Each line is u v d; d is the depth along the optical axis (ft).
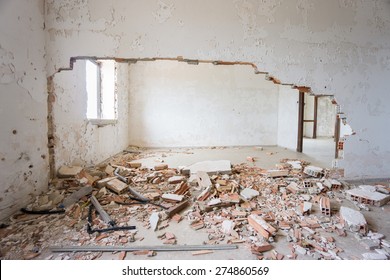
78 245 6.76
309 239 7.26
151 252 6.46
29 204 9.17
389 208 9.82
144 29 10.95
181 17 11.14
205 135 26.76
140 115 25.64
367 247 6.80
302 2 11.88
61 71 11.66
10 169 8.34
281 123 27.04
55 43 10.53
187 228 7.88
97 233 7.35
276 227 7.94
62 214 8.57
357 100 12.72
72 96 12.85
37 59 9.83
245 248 6.75
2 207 8.00
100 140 17.07
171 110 26.03
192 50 11.30
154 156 20.48
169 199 9.89
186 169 13.96
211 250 6.63
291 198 10.55
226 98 26.78
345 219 8.10
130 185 11.93
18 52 8.65
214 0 11.30
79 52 10.68
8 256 6.21
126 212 8.93
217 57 11.48
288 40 11.93
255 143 27.68
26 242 6.84
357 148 13.01
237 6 11.44
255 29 11.64
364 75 12.66
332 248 6.78
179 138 26.37
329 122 37.70
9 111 8.25
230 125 27.09
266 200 10.30
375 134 13.02
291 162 17.44
